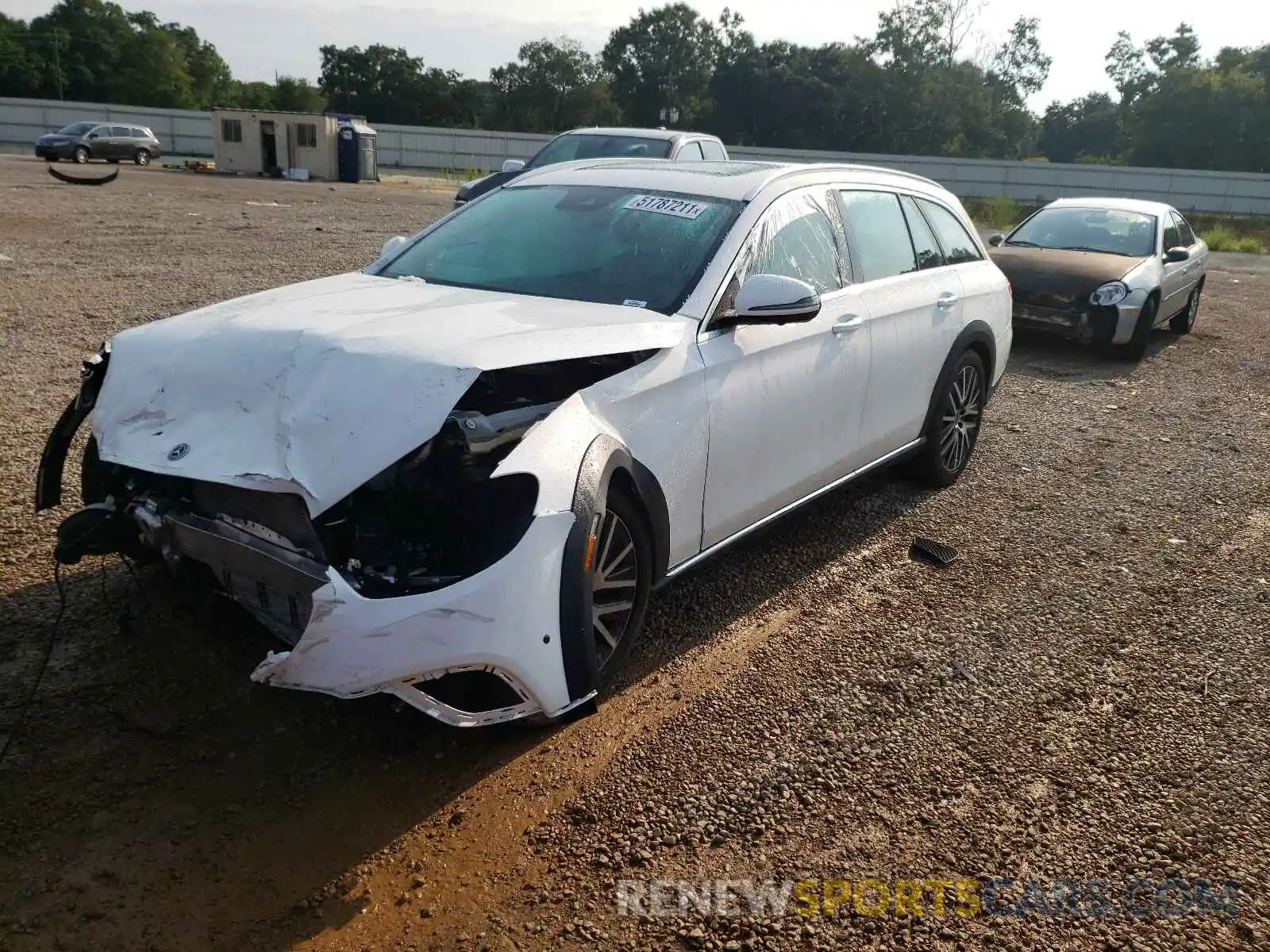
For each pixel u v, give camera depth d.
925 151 76.69
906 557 4.91
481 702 2.95
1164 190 49.88
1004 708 3.62
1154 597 4.61
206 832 2.73
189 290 10.46
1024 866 2.83
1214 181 49.41
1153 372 9.91
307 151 36.47
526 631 2.82
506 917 2.53
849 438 4.70
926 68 75.06
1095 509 5.76
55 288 10.15
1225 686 3.85
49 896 2.48
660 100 88.12
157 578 4.00
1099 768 3.29
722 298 3.82
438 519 2.90
